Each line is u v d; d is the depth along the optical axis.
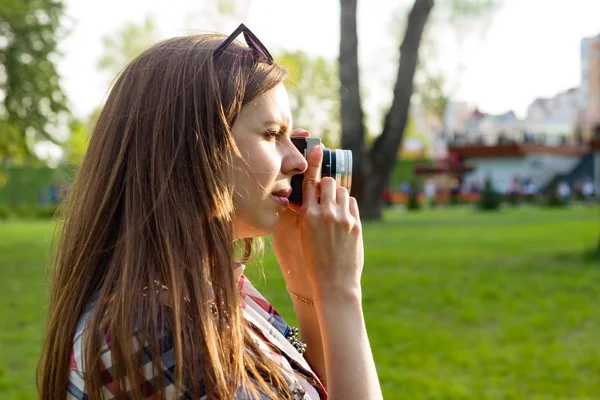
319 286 1.39
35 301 8.32
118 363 1.16
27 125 18.67
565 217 23.52
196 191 1.25
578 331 6.70
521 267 10.20
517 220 21.86
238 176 1.31
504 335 6.58
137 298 1.19
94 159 1.34
